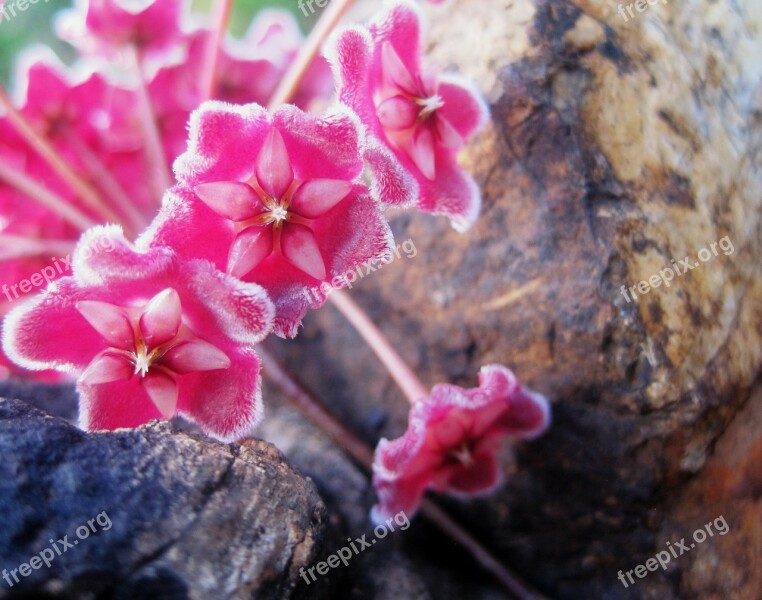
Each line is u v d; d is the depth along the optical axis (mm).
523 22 69
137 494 48
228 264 53
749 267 74
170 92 83
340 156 54
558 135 67
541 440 70
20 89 77
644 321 65
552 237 67
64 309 52
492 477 68
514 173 68
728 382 68
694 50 74
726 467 69
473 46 71
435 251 73
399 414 80
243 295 51
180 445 52
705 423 67
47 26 97
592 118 67
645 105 69
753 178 76
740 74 77
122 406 54
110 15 76
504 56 69
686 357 65
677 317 65
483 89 69
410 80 60
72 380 70
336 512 71
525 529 73
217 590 46
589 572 73
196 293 52
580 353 67
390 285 76
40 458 48
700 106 72
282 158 53
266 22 88
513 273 69
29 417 50
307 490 56
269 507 51
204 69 77
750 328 72
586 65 68
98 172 81
